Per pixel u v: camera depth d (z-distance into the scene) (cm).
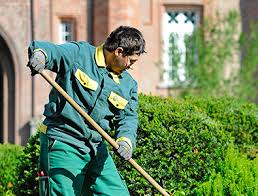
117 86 728
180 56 2639
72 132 715
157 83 2728
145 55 2741
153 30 2758
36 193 1010
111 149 970
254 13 2798
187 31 2803
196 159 995
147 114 998
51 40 2720
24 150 1021
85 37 2725
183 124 1002
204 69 2639
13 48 2688
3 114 2706
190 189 991
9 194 1084
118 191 734
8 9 2695
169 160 990
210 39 2689
